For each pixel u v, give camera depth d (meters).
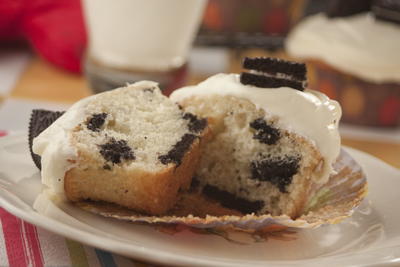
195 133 0.37
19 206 0.31
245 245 0.33
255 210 0.38
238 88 0.38
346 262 0.31
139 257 0.29
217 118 0.38
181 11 0.51
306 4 0.71
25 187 0.34
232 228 0.34
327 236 0.34
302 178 0.36
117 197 0.34
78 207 0.34
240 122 0.38
